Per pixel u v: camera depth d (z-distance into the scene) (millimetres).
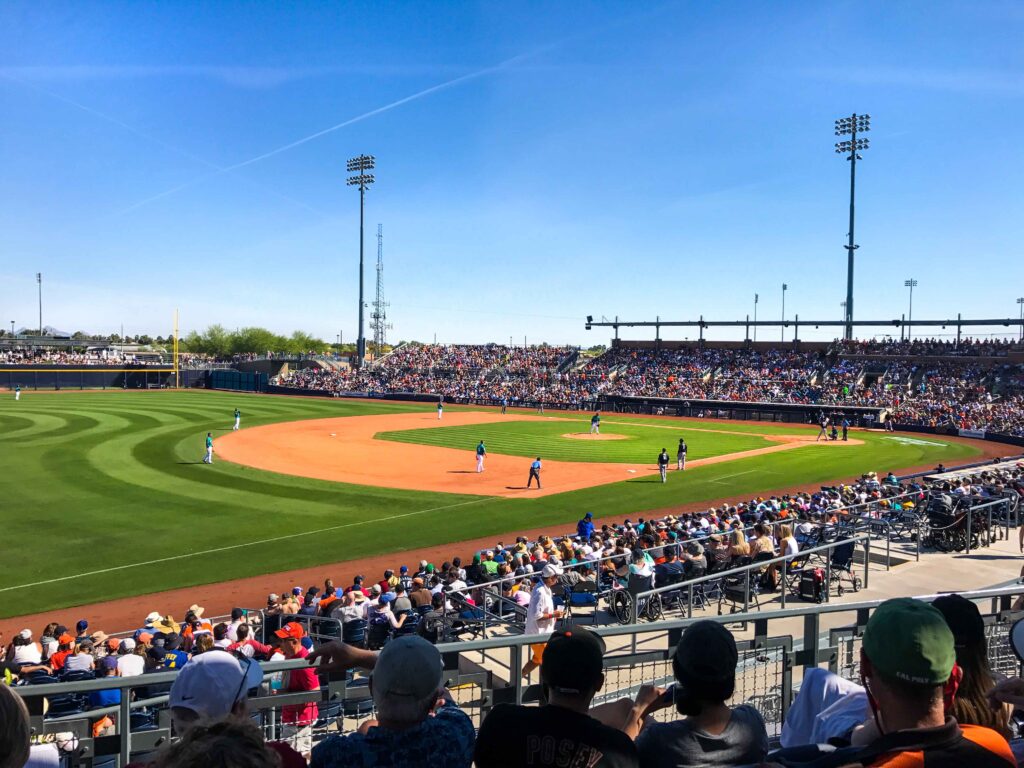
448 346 113688
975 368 71000
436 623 12828
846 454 44812
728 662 3266
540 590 11445
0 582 19453
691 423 64750
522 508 28938
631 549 16562
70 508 27109
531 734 3082
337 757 3041
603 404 77938
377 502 29469
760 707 6824
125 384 99625
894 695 2521
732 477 36188
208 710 3078
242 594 18906
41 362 100562
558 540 21672
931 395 67250
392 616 13727
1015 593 6562
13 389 90688
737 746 3301
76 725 5539
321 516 26922
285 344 171750
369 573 20734
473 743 3268
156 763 2307
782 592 13258
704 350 93125
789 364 83062
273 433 51375
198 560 21484
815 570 14203
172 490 30438
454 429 57094
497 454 43438
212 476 33688
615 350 100625
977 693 3225
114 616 17375
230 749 2191
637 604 12133
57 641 13367
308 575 20438
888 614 2564
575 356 101750
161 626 14242
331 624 13406
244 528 24969
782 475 36906
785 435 55500
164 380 102688
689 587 13172
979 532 18312
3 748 2318
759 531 16594
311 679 6875
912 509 21266
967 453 45875
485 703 5234
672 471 37906
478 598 16188
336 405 79062
